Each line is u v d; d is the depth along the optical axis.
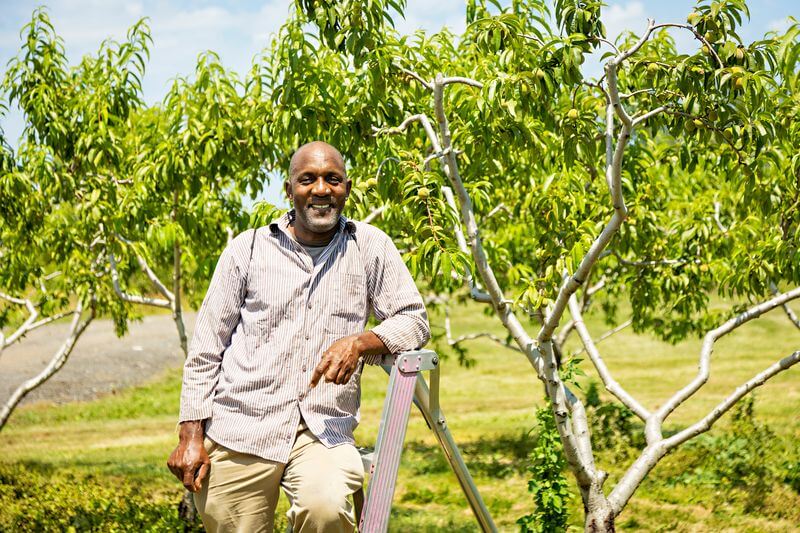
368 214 6.57
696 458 11.38
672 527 8.59
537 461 7.94
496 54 5.12
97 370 25.50
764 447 11.45
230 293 3.10
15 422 18.45
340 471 2.85
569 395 5.55
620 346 27.23
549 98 4.65
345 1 5.14
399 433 2.88
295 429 2.94
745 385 5.16
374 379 23.92
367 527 2.82
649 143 7.72
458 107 5.97
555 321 4.82
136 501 9.09
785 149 6.08
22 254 9.19
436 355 3.01
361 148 6.15
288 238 3.11
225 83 7.36
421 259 4.77
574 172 6.47
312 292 3.04
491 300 5.39
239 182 8.03
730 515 9.01
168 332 34.50
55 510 8.53
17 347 29.47
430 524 9.05
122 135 8.46
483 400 19.72
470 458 12.88
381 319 3.16
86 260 9.03
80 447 15.41
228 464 2.96
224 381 3.03
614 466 11.49
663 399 17.58
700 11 4.38
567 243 6.07
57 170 8.12
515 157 6.96
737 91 4.36
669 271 7.94
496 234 9.29
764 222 7.31
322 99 6.12
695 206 8.29
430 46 7.02
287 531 3.18
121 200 7.86
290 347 2.99
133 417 19.34
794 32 4.44
